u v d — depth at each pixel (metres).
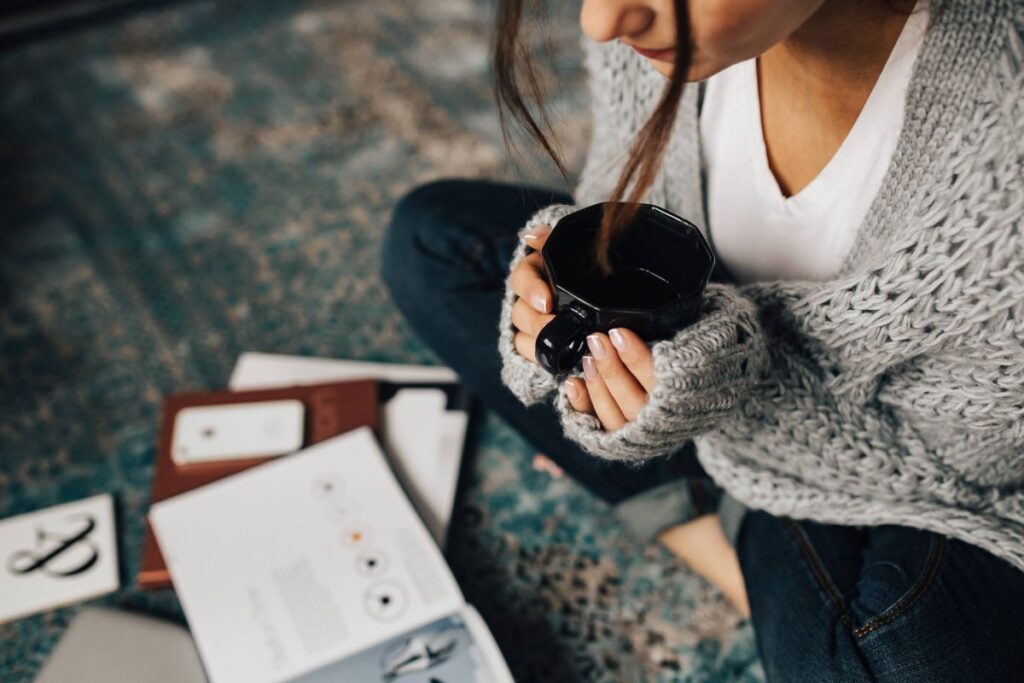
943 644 0.71
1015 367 0.64
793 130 0.75
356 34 1.90
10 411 1.26
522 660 0.99
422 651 0.91
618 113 0.87
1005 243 0.59
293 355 1.31
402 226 1.05
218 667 0.90
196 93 1.78
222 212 1.55
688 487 0.95
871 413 0.75
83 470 1.18
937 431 0.74
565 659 0.99
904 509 0.75
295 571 0.98
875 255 0.70
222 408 1.15
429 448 1.14
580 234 0.64
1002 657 0.71
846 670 0.73
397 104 1.73
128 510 1.13
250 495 1.05
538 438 1.00
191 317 1.38
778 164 0.78
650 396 0.61
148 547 1.03
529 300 0.67
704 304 0.67
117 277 1.44
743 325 0.66
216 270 1.45
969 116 0.61
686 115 0.80
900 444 0.75
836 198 0.73
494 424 1.22
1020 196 0.58
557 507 1.13
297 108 1.74
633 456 0.68
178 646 0.94
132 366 1.31
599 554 1.08
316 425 1.14
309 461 1.08
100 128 1.72
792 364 0.74
